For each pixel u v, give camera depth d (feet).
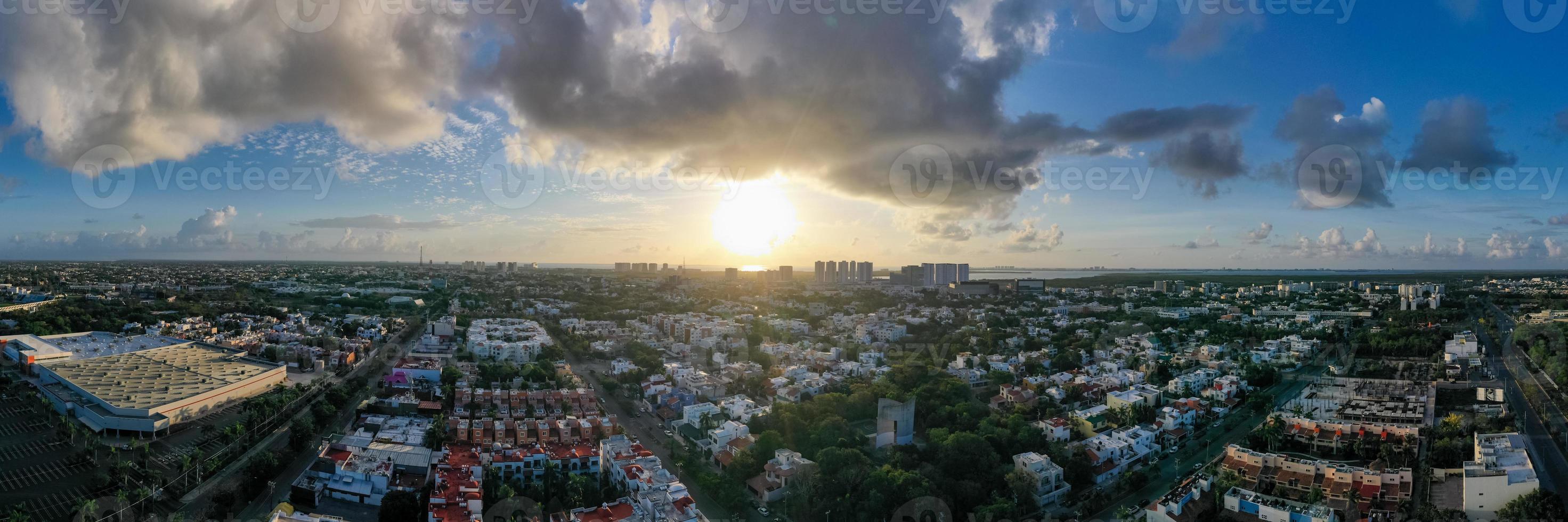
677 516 629.10
